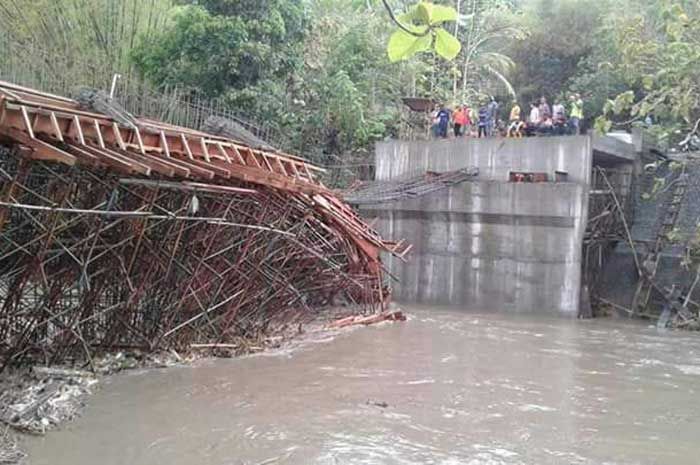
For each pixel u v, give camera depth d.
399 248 28.98
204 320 17.20
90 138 13.00
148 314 16.11
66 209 11.38
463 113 30.84
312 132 33.16
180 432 11.34
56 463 9.79
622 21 20.03
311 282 22.64
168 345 16.61
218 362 16.70
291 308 22.14
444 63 38.31
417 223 28.75
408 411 13.03
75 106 13.80
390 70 36.09
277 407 12.98
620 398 14.47
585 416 13.06
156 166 13.28
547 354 19.06
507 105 41.91
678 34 11.39
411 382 15.32
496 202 27.03
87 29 26.61
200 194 15.44
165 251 15.19
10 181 11.28
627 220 28.97
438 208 28.16
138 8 29.55
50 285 13.93
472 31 37.62
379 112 35.97
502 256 27.05
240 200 16.77
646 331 23.55
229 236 16.84
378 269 24.30
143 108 20.34
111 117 13.63
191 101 28.27
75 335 13.97
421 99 31.08
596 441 11.59
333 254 22.91
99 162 12.05
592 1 40.97
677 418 13.09
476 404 13.69
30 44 20.86
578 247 25.69
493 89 41.41
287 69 30.41
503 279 27.02
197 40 28.17
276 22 29.11
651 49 14.08
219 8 28.95
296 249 19.75
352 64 34.22
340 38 34.75
